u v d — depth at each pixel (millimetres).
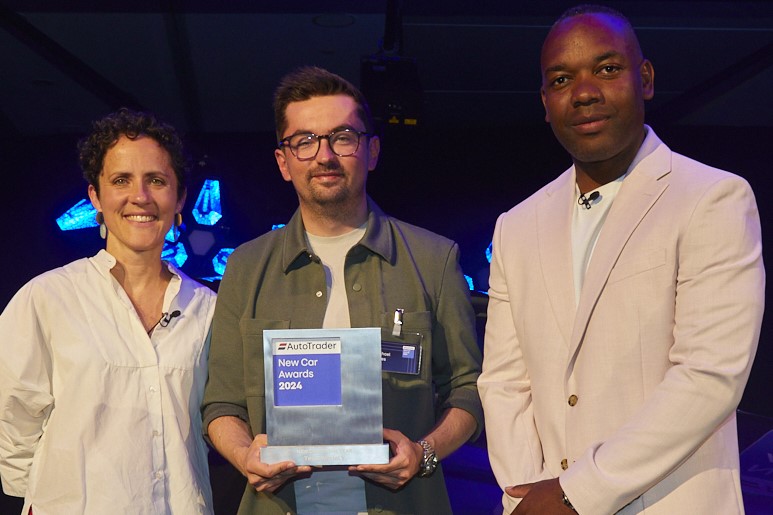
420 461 2252
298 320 2473
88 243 7926
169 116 7641
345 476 2410
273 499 2398
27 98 7285
